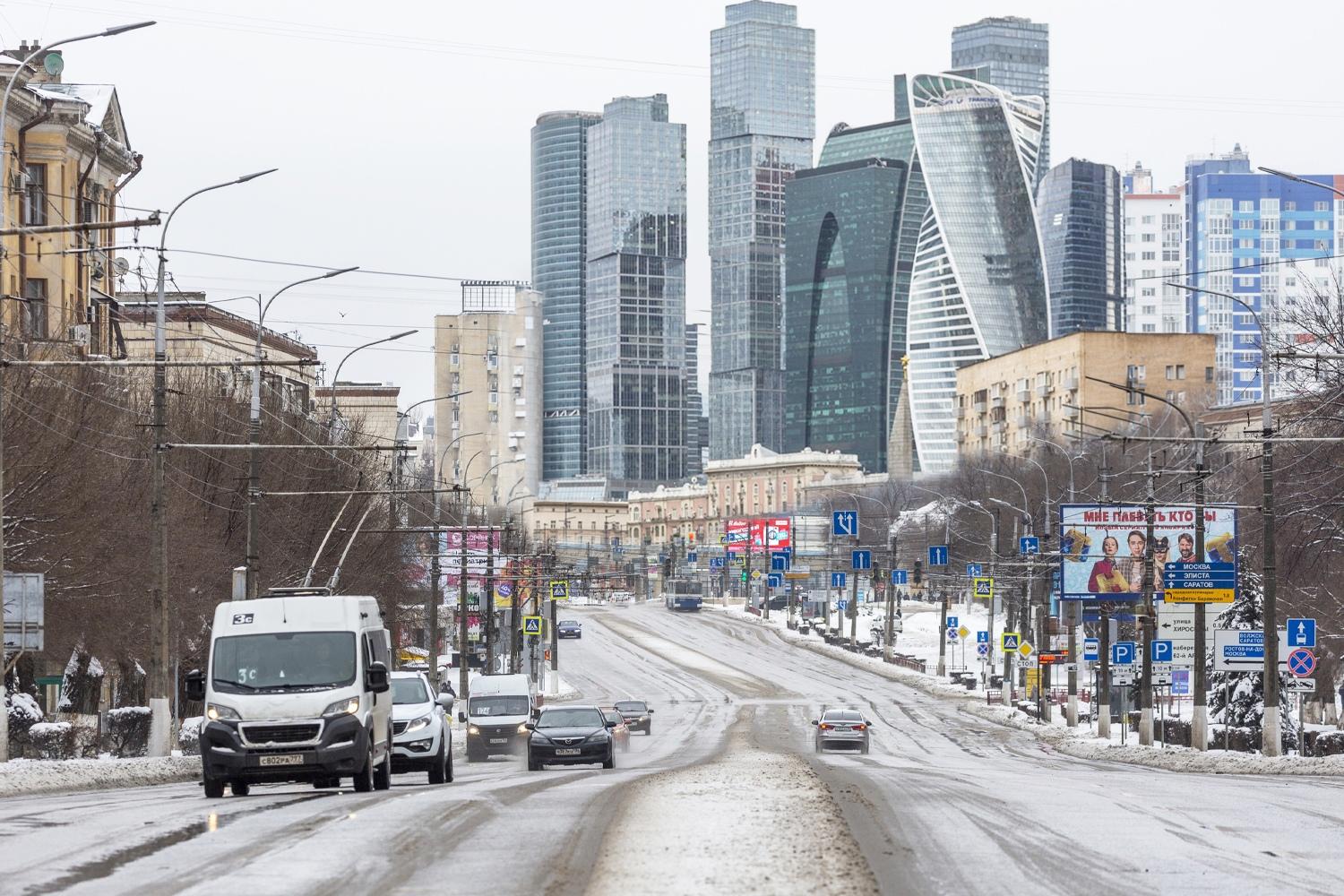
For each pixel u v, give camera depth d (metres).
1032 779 34.66
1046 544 75.88
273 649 27.09
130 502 52.94
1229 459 97.81
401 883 14.95
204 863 16.31
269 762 26.19
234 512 62.78
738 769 36.84
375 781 28.95
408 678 35.28
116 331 70.44
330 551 68.25
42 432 47.22
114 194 72.75
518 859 16.53
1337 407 56.88
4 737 34.00
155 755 39.00
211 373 66.75
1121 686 71.44
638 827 19.48
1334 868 17.36
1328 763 42.88
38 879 15.16
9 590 34.75
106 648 53.03
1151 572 56.25
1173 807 24.89
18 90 63.47
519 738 56.91
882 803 24.03
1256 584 66.06
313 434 69.25
